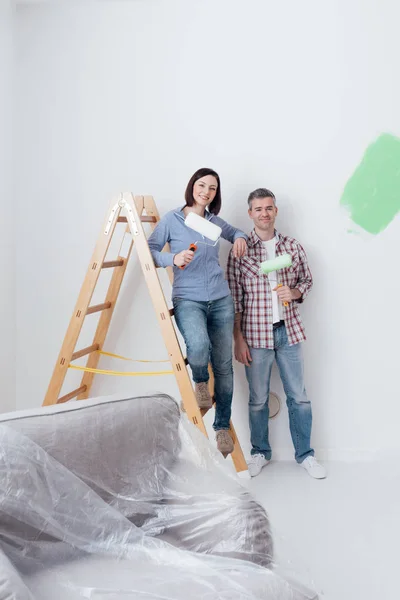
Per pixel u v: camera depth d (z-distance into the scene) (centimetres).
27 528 155
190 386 308
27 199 371
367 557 251
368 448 363
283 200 357
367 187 352
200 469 188
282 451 370
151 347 370
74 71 364
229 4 353
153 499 179
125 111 362
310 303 361
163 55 358
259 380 350
